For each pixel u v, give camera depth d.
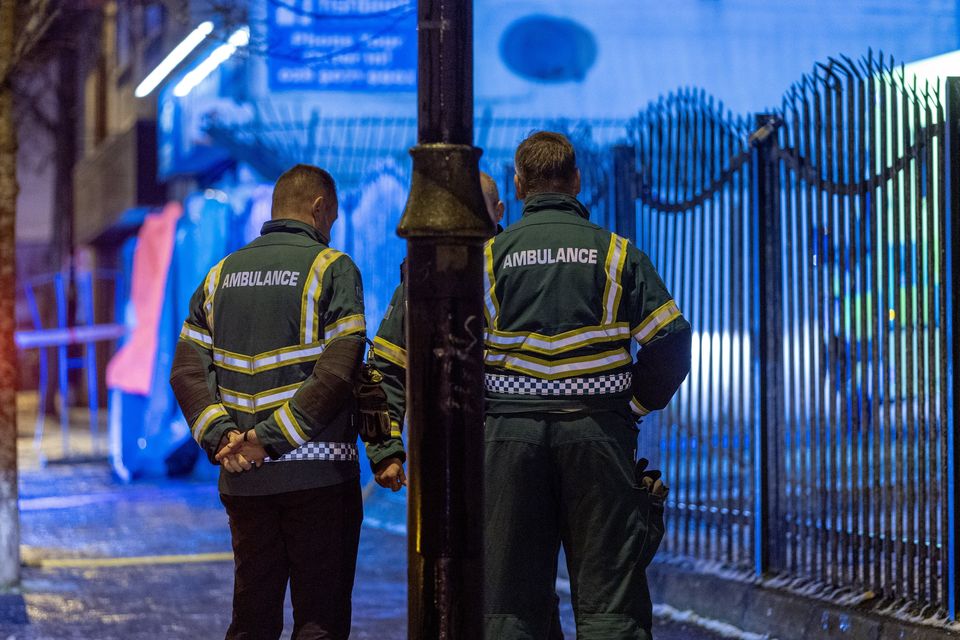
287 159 38.97
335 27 36.84
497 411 10.99
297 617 11.39
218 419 11.29
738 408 17.69
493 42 43.50
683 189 18.83
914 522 14.72
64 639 17.20
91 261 79.94
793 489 16.80
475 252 9.19
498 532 10.90
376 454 11.28
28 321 96.06
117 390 40.56
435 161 9.16
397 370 11.51
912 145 14.57
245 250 11.77
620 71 43.97
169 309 40.38
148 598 20.17
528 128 40.53
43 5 21.84
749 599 16.77
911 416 14.65
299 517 11.31
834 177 15.85
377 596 20.27
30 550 25.19
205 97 44.53
